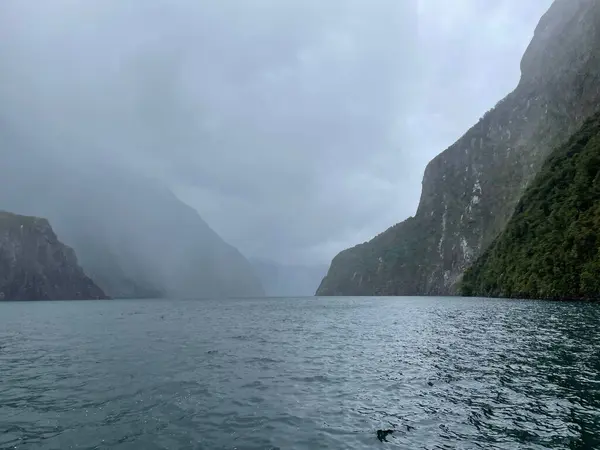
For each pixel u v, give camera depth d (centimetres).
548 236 9944
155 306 11912
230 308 9950
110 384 1877
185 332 4159
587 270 8019
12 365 2338
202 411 1485
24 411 1484
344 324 4919
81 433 1274
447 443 1177
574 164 11300
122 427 1326
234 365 2316
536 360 2280
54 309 10644
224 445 1180
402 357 2516
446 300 11938
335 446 1169
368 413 1455
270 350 2864
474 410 1465
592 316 4659
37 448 1162
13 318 6856
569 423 1312
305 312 7719
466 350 2695
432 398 1620
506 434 1234
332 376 2025
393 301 13338
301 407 1530
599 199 9225
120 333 4116
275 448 1159
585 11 18150
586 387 1709
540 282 9156
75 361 2461
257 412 1473
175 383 1894
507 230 12631
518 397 1600
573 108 16688
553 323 4038
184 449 1155
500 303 8306
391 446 1164
